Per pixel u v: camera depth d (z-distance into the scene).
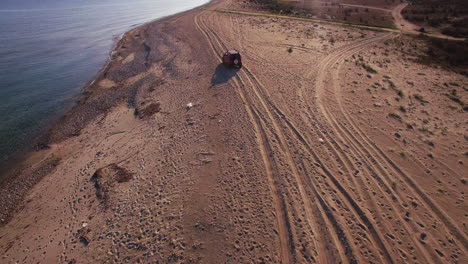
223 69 22.50
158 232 9.66
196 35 35.66
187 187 11.43
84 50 39.41
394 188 10.39
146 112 19.50
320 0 60.94
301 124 14.41
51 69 31.94
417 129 13.63
